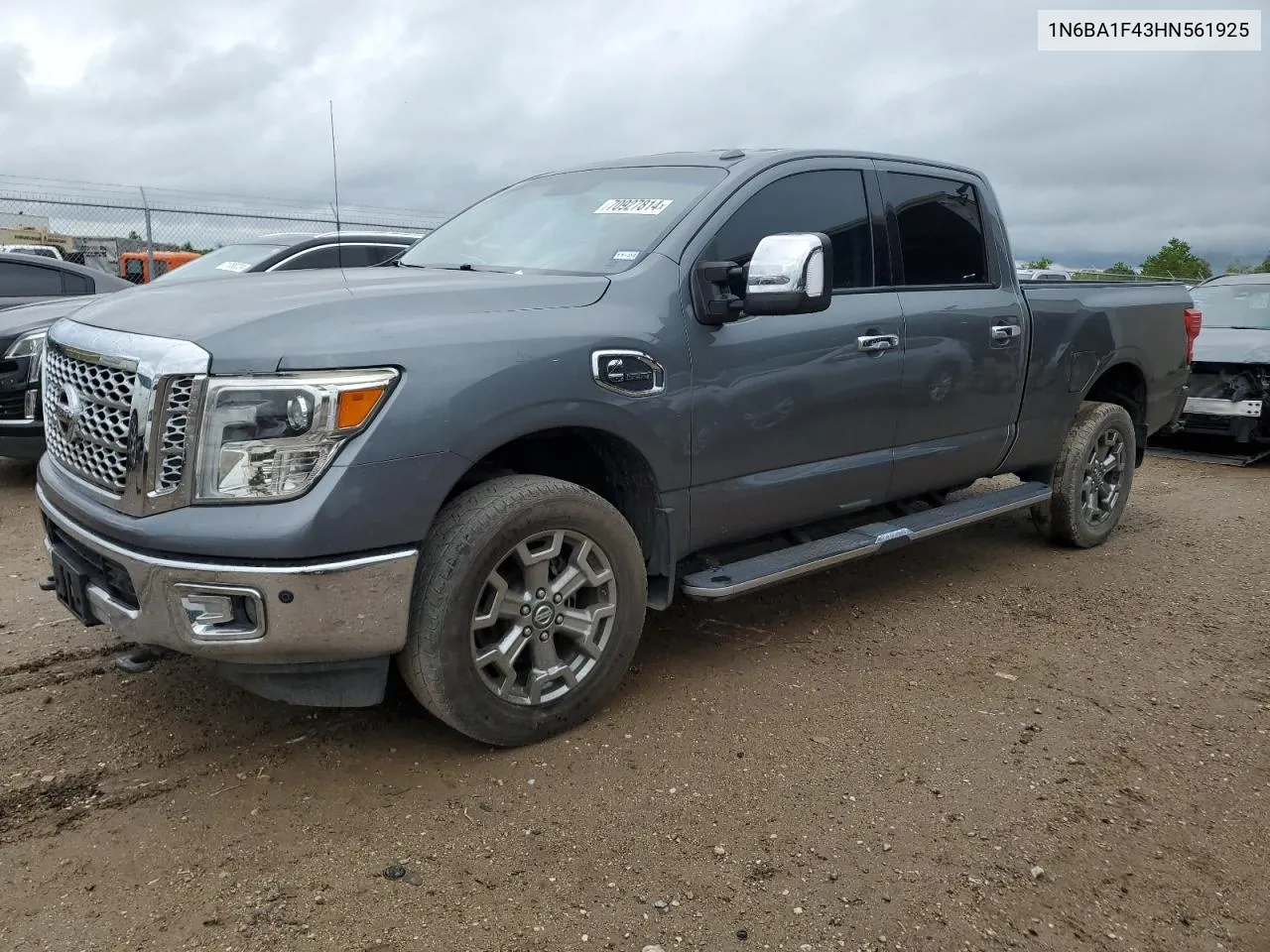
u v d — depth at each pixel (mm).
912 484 4418
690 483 3438
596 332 3088
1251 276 9992
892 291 4172
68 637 3961
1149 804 2949
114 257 18906
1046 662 4004
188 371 2535
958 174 4676
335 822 2709
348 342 2621
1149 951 2326
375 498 2611
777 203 3805
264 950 2209
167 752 3059
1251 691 3779
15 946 2195
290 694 2777
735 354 3488
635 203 3777
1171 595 4902
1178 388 6066
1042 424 5062
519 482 3002
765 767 3076
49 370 3150
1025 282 5051
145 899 2369
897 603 4672
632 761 3082
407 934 2277
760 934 2320
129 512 2643
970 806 2895
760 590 4785
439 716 2947
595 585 3193
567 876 2508
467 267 3773
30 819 2678
